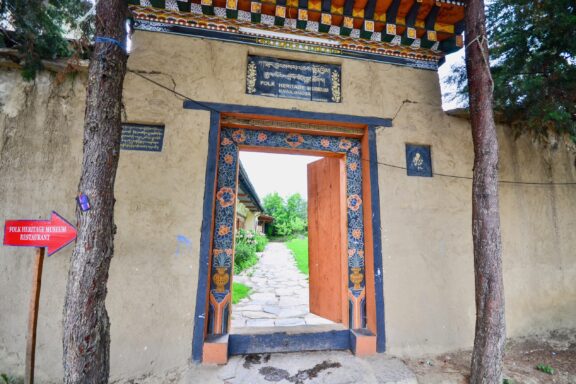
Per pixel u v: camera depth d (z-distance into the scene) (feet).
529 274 14.85
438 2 13.56
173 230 11.63
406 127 14.17
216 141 12.43
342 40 14.16
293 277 32.50
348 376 10.96
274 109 13.07
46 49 11.73
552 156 16.31
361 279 13.69
